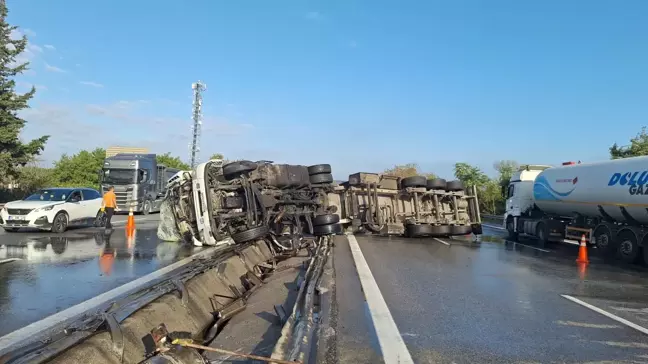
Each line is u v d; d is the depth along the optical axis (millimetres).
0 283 8398
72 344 3848
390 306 7602
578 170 17094
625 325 6973
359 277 9984
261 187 14281
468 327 6574
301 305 6426
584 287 10023
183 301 5957
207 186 12812
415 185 19625
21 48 31797
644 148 25984
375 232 19109
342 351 5375
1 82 31094
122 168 29953
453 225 20219
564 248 18781
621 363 5332
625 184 14312
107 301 7082
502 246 18484
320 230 16031
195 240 13234
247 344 5711
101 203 19750
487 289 9344
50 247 13281
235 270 8883
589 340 6168
